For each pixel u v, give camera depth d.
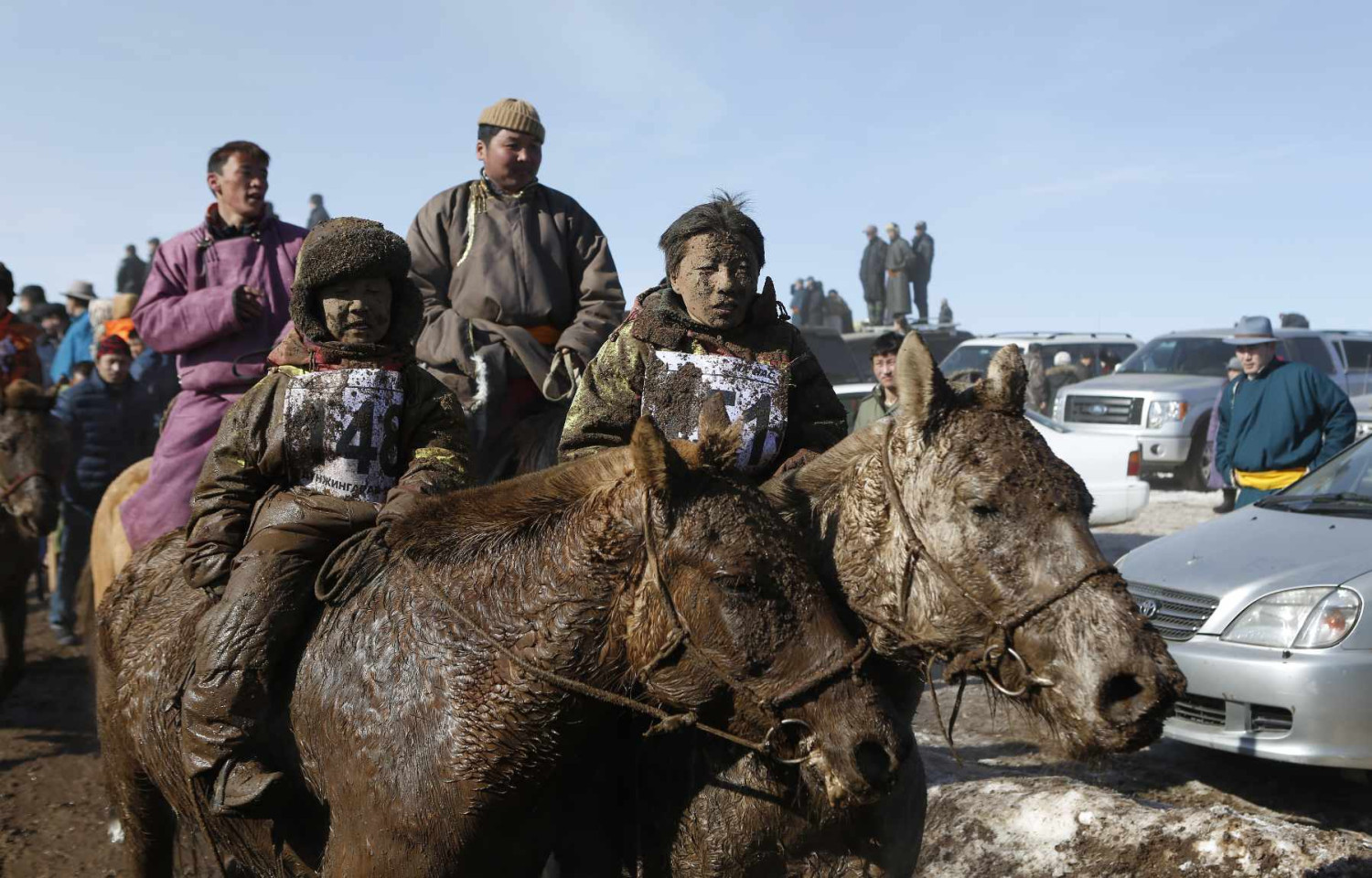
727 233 3.24
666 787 2.87
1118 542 12.03
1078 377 20.20
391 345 3.20
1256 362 8.87
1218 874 4.14
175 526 5.11
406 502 2.96
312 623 3.00
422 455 3.13
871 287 26.19
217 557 3.09
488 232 5.15
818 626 2.46
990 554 2.48
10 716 7.50
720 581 2.45
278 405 3.09
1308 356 17.33
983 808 4.76
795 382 3.40
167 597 3.53
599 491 2.72
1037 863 4.46
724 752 2.77
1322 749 5.17
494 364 4.86
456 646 2.70
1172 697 2.31
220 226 5.44
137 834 3.70
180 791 3.24
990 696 2.64
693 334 3.32
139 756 3.39
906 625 2.60
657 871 2.91
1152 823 4.39
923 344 2.60
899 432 2.67
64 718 7.48
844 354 19.00
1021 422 2.62
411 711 2.68
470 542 2.82
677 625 2.48
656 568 2.51
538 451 4.83
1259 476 8.88
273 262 5.42
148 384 9.42
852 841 2.81
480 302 5.08
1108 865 4.35
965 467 2.53
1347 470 6.90
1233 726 5.43
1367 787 5.70
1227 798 5.41
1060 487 2.50
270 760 2.95
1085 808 4.54
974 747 6.19
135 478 5.83
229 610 2.90
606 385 3.39
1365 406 15.41
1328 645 5.23
